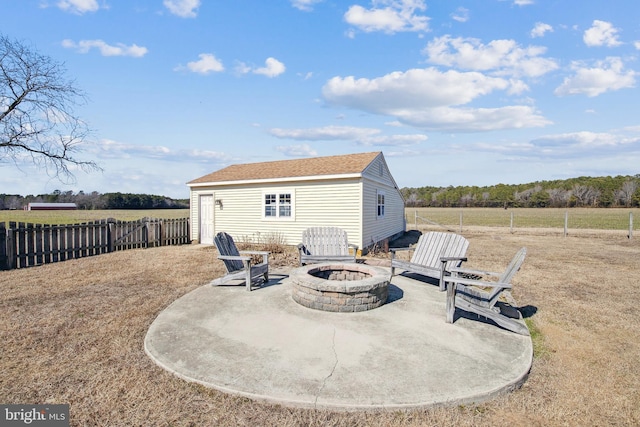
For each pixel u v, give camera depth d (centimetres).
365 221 1206
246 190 1376
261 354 353
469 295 486
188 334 408
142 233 1275
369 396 274
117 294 605
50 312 500
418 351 361
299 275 552
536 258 1070
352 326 435
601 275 802
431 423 251
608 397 292
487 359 344
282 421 250
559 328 455
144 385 299
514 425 251
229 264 677
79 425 246
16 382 303
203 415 258
